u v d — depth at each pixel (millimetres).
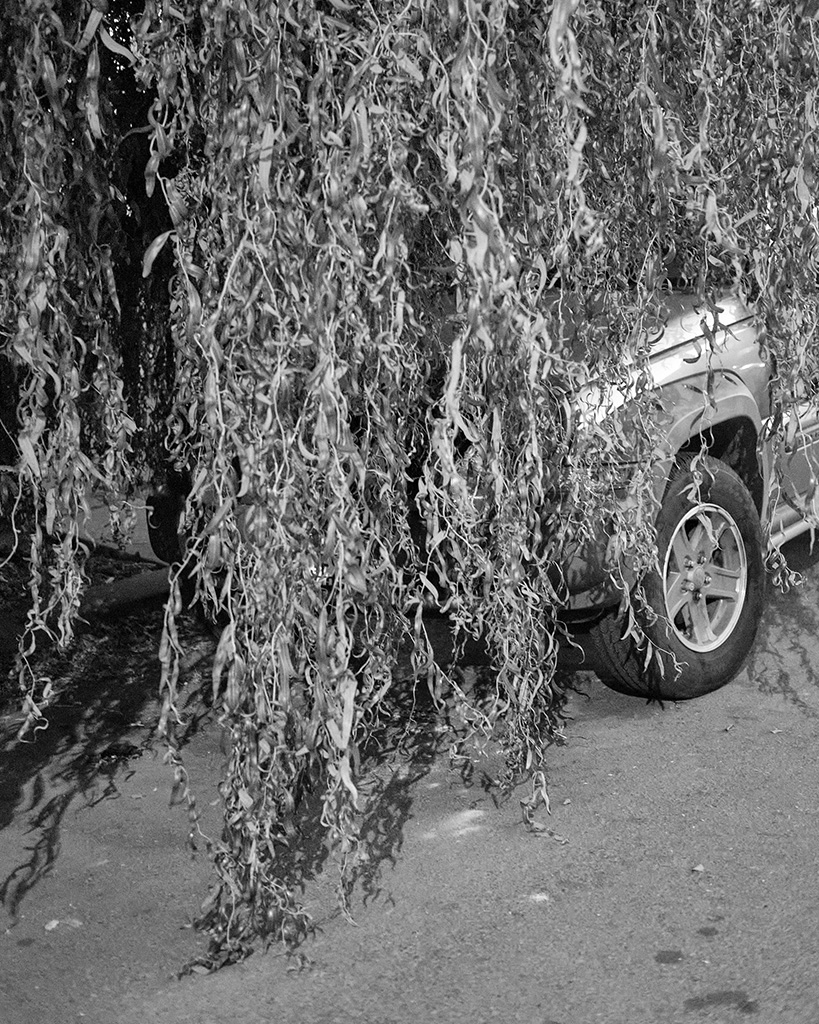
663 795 4023
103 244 3221
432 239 3295
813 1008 2904
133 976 3168
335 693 2908
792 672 5039
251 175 2750
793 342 3566
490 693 4793
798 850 3646
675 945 3195
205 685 5141
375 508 3238
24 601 5766
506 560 3199
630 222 3492
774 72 3281
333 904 3441
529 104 3094
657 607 4523
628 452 3709
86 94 2854
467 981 3088
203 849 3791
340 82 2912
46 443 3943
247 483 2777
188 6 2889
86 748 4555
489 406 3205
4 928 3395
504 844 3738
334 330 2777
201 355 2949
